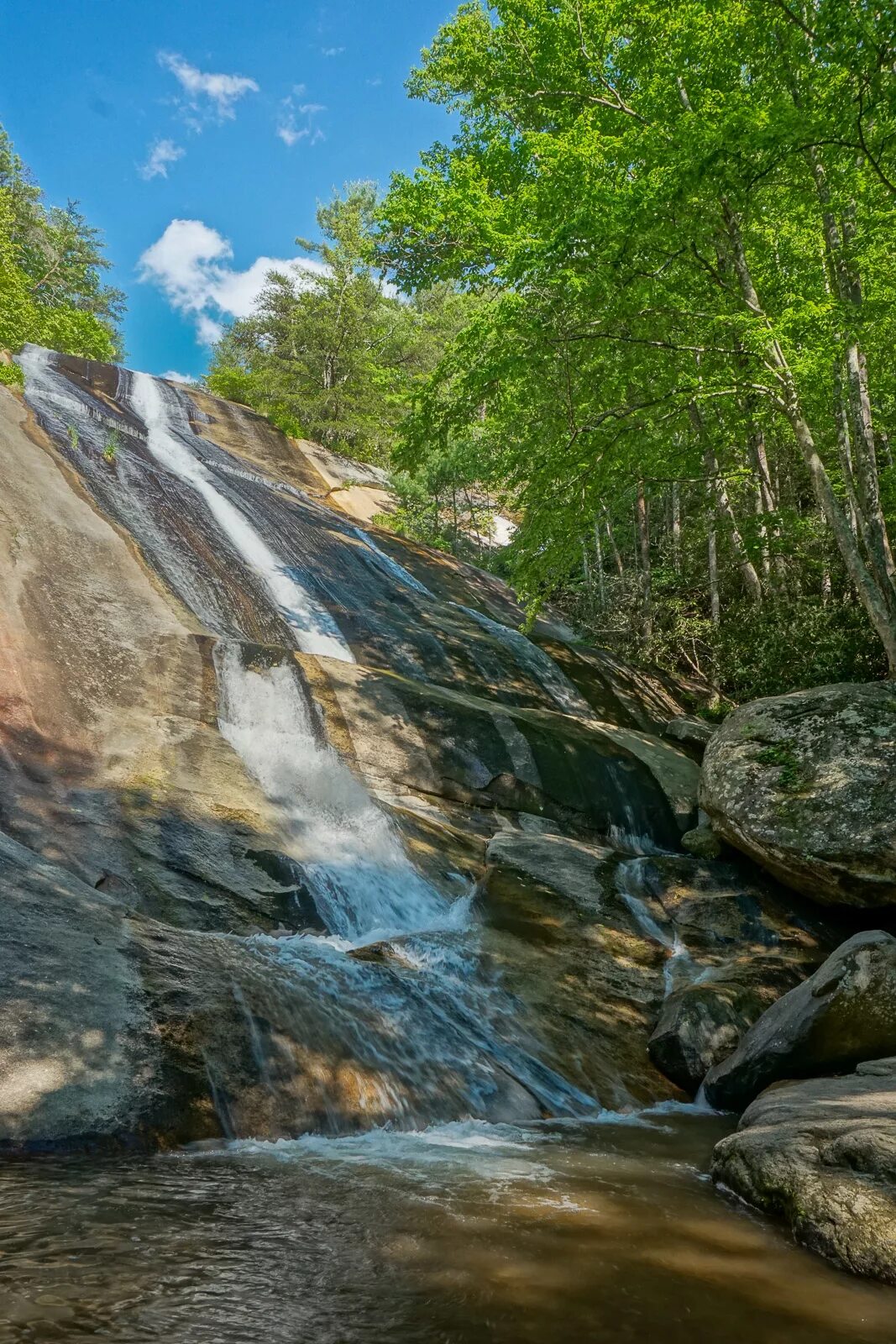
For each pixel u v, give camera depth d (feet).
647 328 44.29
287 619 44.91
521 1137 17.13
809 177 41.09
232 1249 10.32
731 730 36.40
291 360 127.54
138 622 35.01
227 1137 14.53
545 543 50.16
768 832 31.50
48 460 44.45
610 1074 21.71
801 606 53.98
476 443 84.79
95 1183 11.96
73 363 77.82
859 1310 10.41
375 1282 9.89
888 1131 13.37
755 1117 16.78
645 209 34.81
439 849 32.04
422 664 47.60
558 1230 12.07
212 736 31.17
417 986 21.59
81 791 24.73
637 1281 10.65
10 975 15.11
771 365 39.78
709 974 27.12
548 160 38.63
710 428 55.42
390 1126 16.62
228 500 57.21
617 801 40.86
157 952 17.81
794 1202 12.93
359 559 59.67
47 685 28.40
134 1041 15.02
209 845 24.99
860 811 30.09
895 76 31.30
